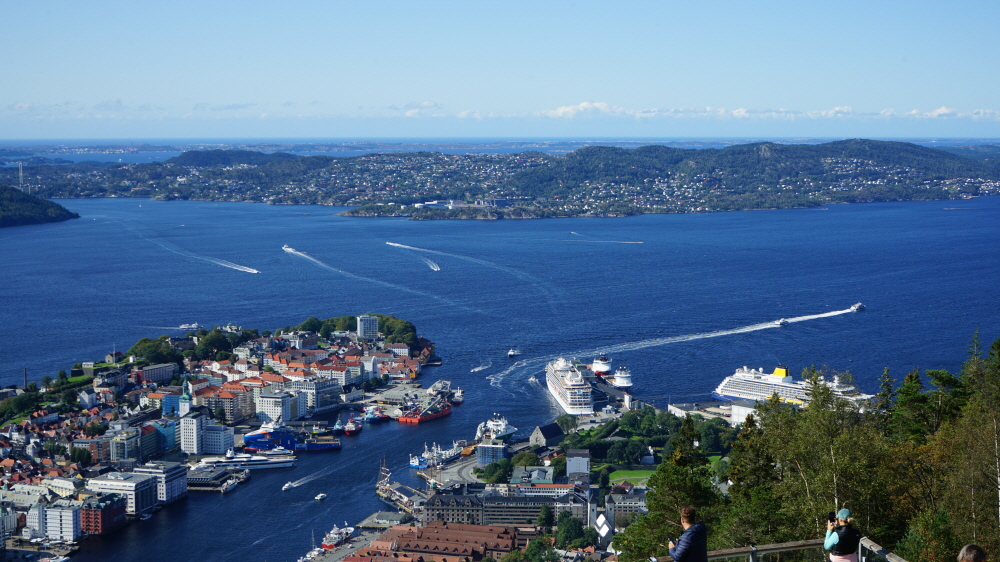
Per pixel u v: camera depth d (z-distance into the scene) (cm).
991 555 9031
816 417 11938
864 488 10181
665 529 12106
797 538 10569
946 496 10575
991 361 17050
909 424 16188
